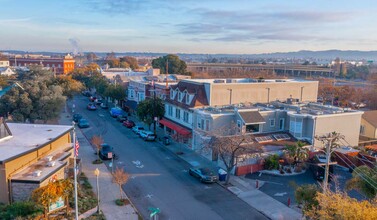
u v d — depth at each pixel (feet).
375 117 171.63
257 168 117.80
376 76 458.50
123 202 89.81
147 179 109.60
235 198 96.17
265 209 89.04
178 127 157.79
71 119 209.46
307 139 134.92
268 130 140.97
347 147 134.72
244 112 135.33
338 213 55.42
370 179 79.25
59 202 79.56
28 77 251.80
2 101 157.99
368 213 53.31
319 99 272.92
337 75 625.82
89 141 156.35
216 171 117.60
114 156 132.05
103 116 223.30
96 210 84.33
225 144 105.29
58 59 530.68
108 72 349.20
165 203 91.86
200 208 89.20
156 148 147.54
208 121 134.31
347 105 258.57
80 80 349.20
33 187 81.76
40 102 160.66
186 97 158.92
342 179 113.09
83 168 117.80
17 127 118.83
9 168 82.02
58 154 103.09
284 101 167.94
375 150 137.59
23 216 73.82
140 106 169.17
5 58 618.44
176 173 115.85
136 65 521.24
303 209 74.23
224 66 649.20
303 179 112.16
